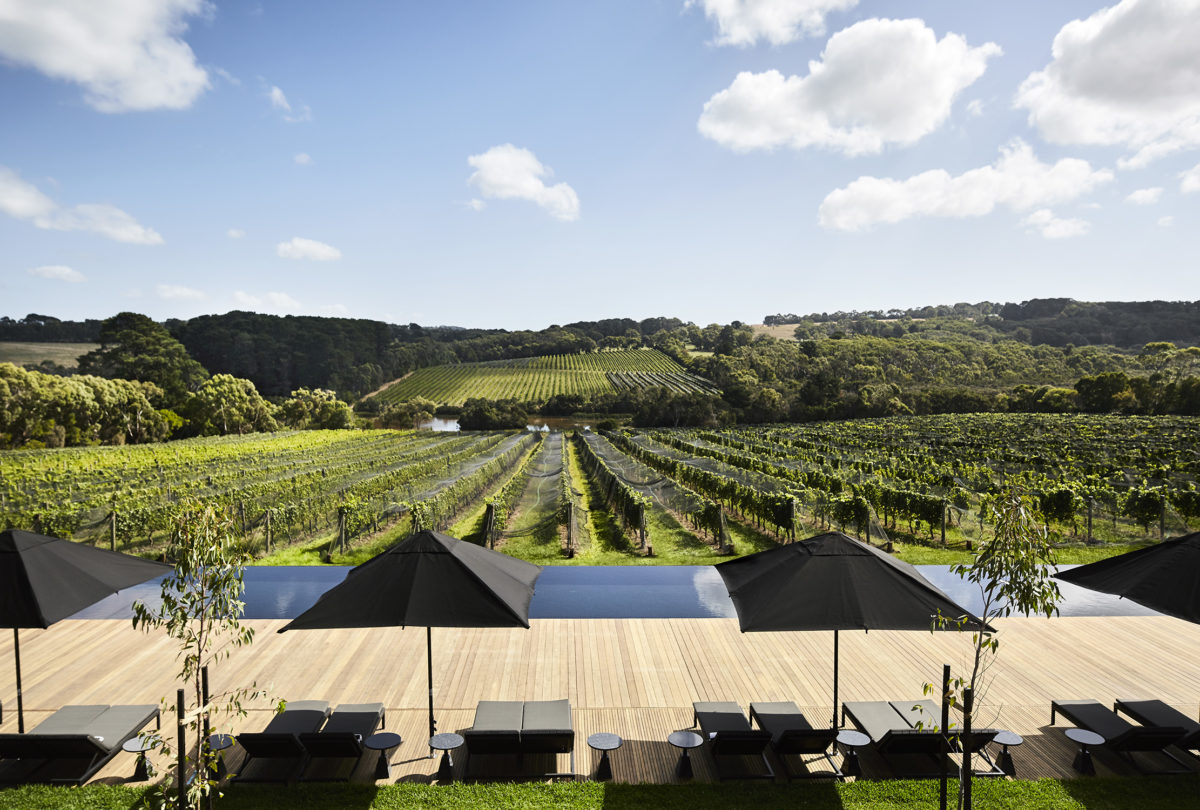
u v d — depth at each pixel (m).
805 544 7.39
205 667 5.40
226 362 123.06
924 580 7.11
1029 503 5.05
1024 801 6.55
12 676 9.55
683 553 18.41
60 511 19.41
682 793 6.70
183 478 32.34
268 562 17.09
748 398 89.19
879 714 7.66
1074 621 11.76
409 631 11.26
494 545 19.42
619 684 9.29
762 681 9.36
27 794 6.61
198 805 5.13
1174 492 19.28
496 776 7.10
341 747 6.83
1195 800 6.59
